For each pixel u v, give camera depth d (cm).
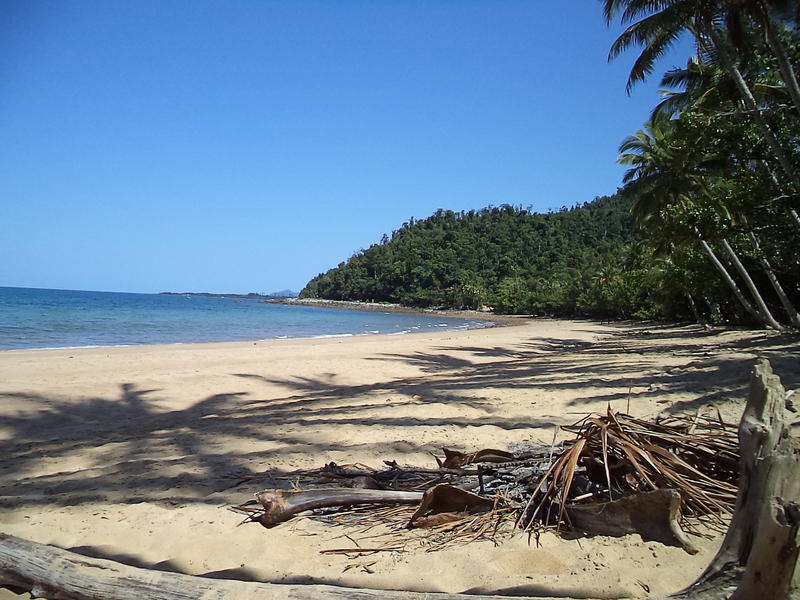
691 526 330
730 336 2408
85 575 263
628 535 318
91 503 434
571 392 903
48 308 5600
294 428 699
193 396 1116
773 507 190
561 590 261
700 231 1706
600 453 372
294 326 4816
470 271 11850
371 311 11369
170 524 385
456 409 796
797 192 1474
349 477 441
